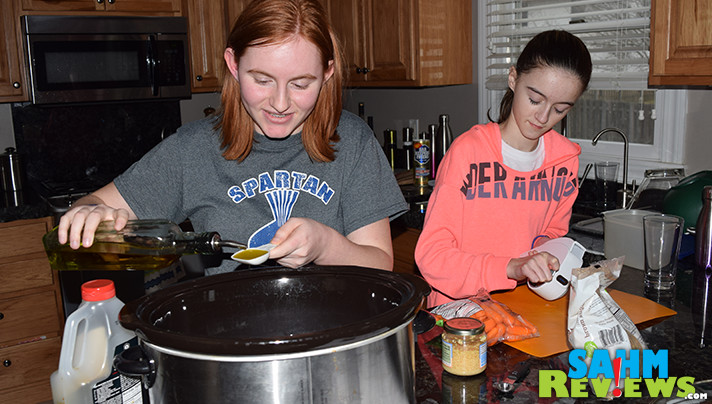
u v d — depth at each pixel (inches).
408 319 23.1
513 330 37.5
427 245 51.1
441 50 101.9
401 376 23.5
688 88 77.3
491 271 46.3
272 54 32.8
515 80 53.7
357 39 109.7
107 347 32.9
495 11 100.1
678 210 60.0
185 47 112.8
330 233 36.6
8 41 100.3
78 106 118.1
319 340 20.5
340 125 43.9
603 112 90.4
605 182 82.4
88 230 32.3
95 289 33.0
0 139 113.2
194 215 44.8
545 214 56.0
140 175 42.8
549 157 55.3
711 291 49.4
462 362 32.6
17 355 95.1
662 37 61.6
